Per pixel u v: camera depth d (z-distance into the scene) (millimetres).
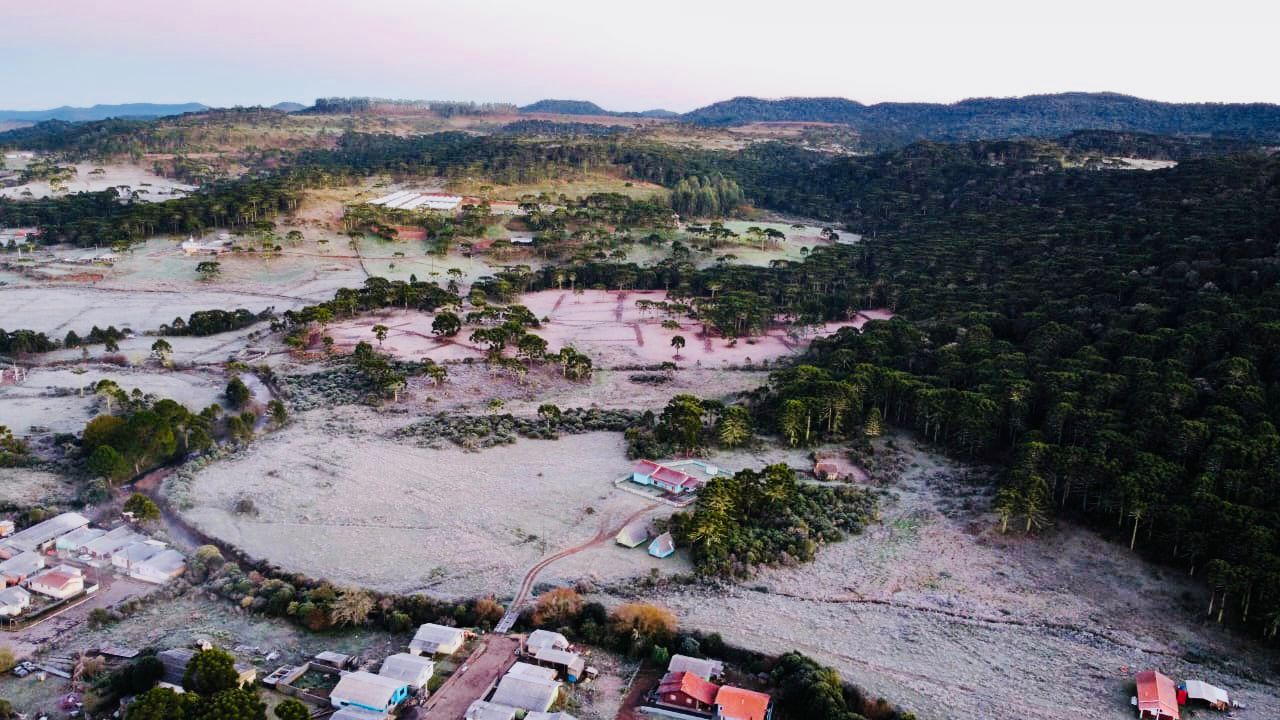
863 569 112938
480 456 149375
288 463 145000
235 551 114375
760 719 80062
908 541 120438
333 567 110875
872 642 96250
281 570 108438
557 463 147250
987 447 148250
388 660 87375
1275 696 86812
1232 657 93562
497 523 124312
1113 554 115000
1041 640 97375
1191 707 84938
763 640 95812
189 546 116312
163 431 144500
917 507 131000
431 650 91688
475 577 108812
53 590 100500
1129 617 101625
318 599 100562
